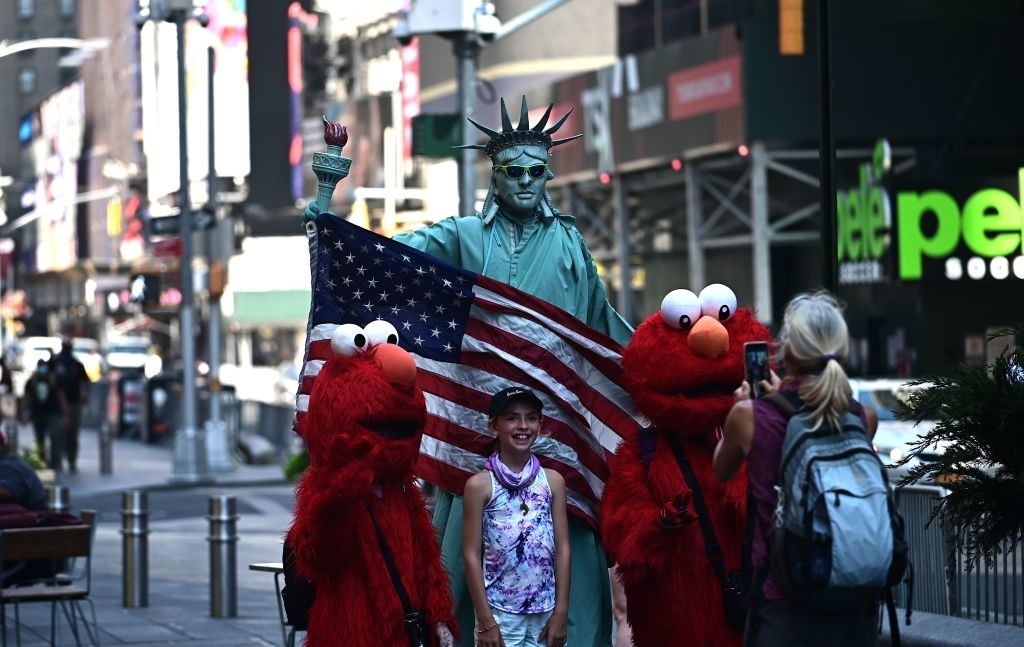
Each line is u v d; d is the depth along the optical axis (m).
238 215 71.81
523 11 60.31
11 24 158.50
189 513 27.09
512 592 8.63
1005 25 41.34
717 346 8.50
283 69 73.00
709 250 49.38
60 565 14.43
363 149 70.88
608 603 9.85
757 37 40.62
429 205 62.81
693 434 8.61
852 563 6.46
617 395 9.85
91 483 32.81
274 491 31.27
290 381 53.09
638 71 45.56
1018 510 9.63
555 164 50.91
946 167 41.78
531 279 10.03
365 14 78.56
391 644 8.32
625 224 49.19
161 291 34.25
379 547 8.34
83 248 89.50
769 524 6.84
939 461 9.57
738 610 8.41
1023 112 41.44
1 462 14.13
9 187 113.31
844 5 44.09
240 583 18.34
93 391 52.81
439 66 66.31
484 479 8.67
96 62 88.31
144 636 14.18
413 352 9.68
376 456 8.13
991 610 12.22
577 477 9.69
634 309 51.03
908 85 41.09
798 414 6.75
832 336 6.78
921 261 38.06
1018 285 40.00
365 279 9.63
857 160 42.69
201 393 41.38
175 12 31.91
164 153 72.38
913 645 11.45
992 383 9.43
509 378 9.72
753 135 40.59
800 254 46.47
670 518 8.24
